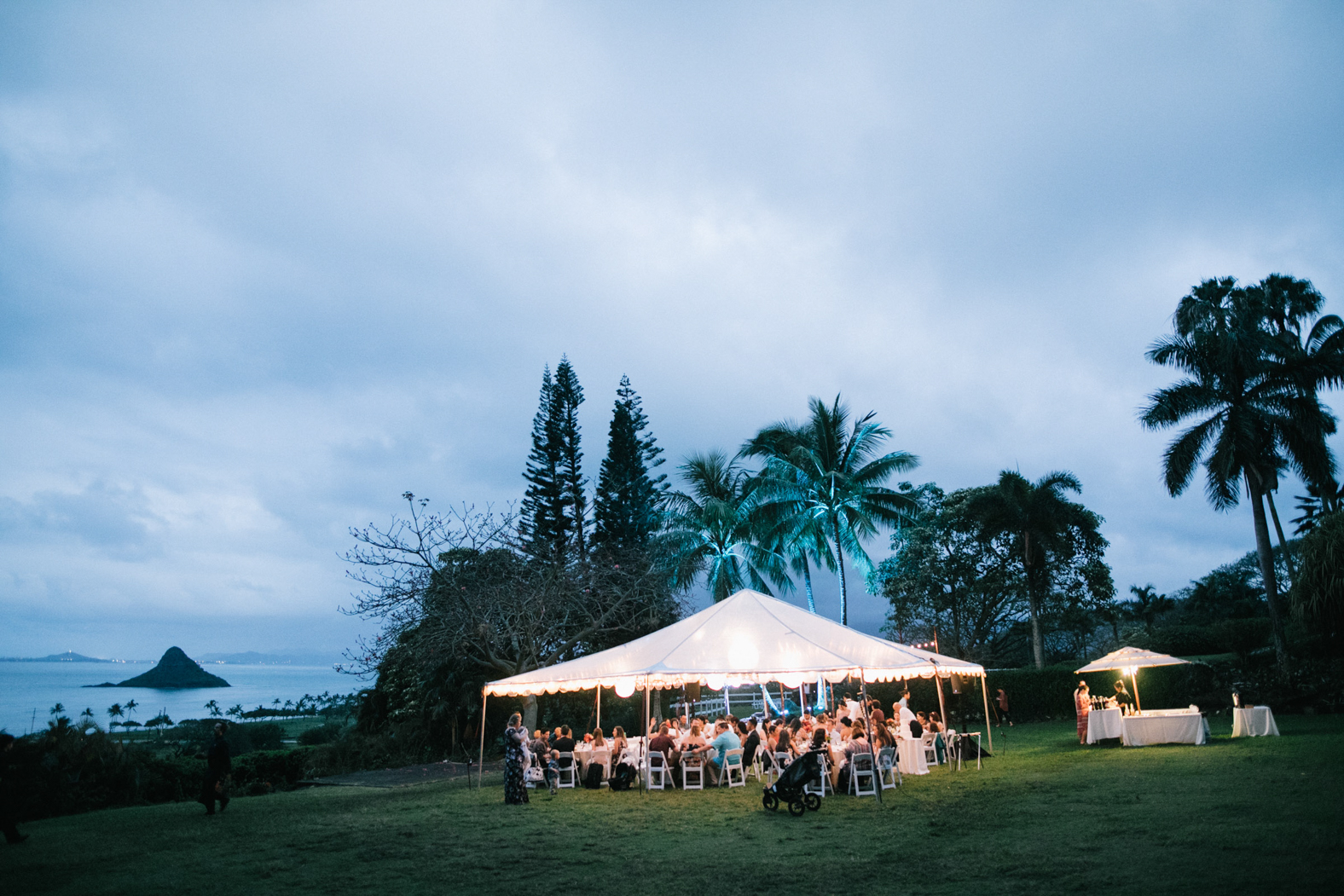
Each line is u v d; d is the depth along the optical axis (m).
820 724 17.69
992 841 9.35
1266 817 9.38
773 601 17.66
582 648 28.67
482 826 12.03
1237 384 28.69
